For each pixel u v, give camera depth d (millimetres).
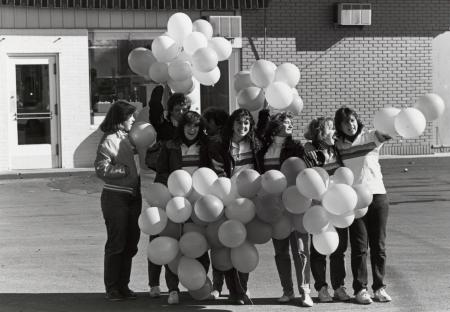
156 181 8492
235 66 19562
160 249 7691
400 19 20328
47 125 18797
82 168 18734
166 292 8750
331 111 20109
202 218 7625
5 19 18344
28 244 11195
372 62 20234
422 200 14500
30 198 15375
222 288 8883
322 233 7672
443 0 20516
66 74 18766
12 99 18484
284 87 8188
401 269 9492
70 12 18703
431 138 20656
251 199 7750
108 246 8328
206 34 9305
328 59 19984
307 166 8086
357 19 19734
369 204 7766
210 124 8602
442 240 11117
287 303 8180
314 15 19844
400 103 20484
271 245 11000
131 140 8383
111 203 8273
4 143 18438
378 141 8070
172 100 8562
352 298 8281
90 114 19031
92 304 8234
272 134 8195
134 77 19172
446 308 7922
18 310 8031
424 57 20531
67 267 9852
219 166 8180
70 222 12867
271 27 19656
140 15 19125
